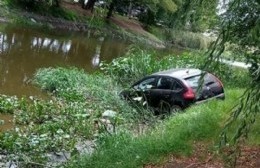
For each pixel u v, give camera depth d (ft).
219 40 13.21
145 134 32.24
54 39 115.65
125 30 169.27
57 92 54.03
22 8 134.31
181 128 31.42
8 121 39.52
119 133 32.14
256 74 12.73
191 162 26.78
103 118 41.78
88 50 110.42
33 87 56.08
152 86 45.68
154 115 42.91
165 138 29.73
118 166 26.30
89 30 153.58
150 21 195.00
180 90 43.14
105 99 49.16
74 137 35.40
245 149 27.43
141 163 26.78
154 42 171.42
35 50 89.66
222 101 38.60
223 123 31.12
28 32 114.83
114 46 132.67
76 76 58.75
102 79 60.08
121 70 62.95
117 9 191.62
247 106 13.46
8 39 97.35
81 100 49.49
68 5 162.09
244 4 13.06
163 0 153.28
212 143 28.89
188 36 164.35
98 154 28.48
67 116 41.65
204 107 36.24
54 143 32.89
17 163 29.09
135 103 44.62
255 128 29.84
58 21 143.74
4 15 122.83
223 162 25.88
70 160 28.81
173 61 65.26
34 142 31.65
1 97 45.47
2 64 68.90
